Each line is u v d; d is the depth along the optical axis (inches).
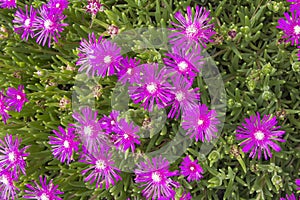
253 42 23.4
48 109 23.6
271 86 22.8
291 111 22.2
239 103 22.0
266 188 22.4
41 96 23.3
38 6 24.4
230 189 22.0
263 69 21.6
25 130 23.6
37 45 24.5
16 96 23.1
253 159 22.3
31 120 24.5
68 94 23.4
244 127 21.7
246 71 22.6
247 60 22.9
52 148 23.5
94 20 22.2
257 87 22.2
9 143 22.2
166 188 21.5
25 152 23.3
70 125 22.0
